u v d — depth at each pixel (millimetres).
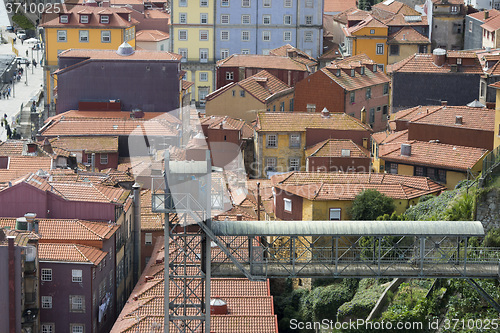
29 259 163750
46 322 170500
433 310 150375
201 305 133500
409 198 186750
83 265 169000
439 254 152000
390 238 159000
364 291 166875
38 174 195500
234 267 134375
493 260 138125
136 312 155500
